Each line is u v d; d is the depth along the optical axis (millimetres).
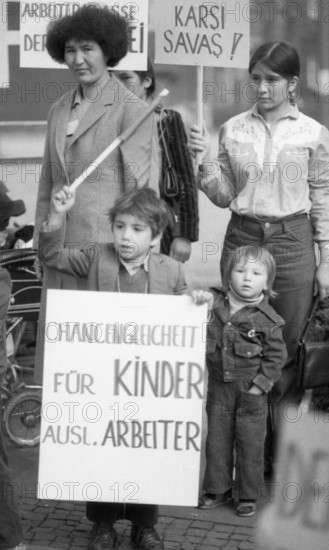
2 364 5449
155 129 6625
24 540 5824
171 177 7023
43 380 5547
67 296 5520
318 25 9062
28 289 7168
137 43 6629
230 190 6613
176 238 7086
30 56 6617
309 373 6340
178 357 5555
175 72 8914
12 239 7777
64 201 5965
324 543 5586
